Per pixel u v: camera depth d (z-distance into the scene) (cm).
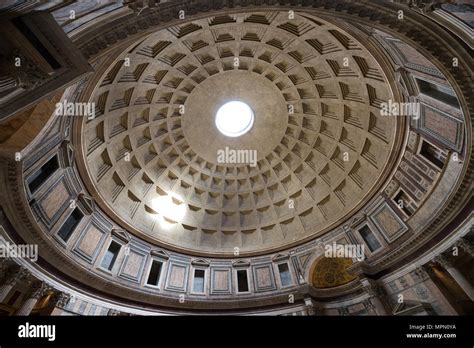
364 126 2028
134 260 2042
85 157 1739
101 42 810
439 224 1413
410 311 1438
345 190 2266
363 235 2006
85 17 712
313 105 2234
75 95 1363
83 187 1811
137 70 1855
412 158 1698
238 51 2020
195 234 2483
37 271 1338
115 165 2097
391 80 1584
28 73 577
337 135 2216
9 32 554
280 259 2298
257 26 1800
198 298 2116
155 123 2225
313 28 1700
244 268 2327
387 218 1852
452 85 1055
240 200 2644
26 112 1001
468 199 1283
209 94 2302
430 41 973
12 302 1282
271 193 2612
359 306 1773
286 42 1898
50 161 1512
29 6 522
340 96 2038
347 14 945
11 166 1041
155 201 2355
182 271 2225
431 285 1441
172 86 2130
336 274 2062
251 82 2267
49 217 1486
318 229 2281
